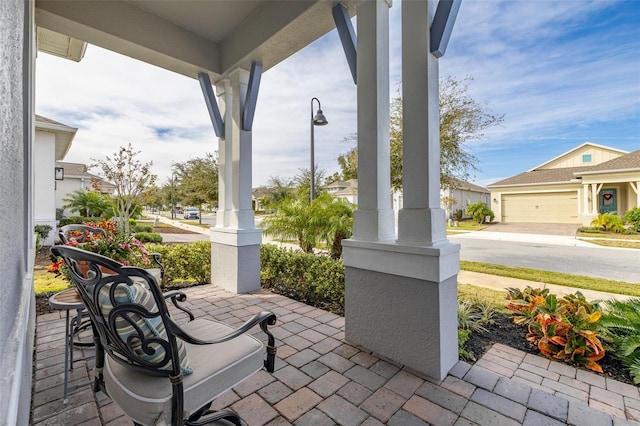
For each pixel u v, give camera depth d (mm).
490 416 1616
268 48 3395
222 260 4070
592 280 4590
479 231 13180
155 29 3395
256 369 1301
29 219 2240
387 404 1713
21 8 1022
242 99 3879
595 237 10500
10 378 624
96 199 9891
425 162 2039
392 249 2129
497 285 4348
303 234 5523
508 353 2316
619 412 1655
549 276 4848
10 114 748
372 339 2287
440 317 1936
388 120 2451
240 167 3908
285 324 2850
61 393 1787
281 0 3041
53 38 3742
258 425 1550
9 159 738
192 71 3957
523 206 17219
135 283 1039
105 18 3041
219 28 3672
